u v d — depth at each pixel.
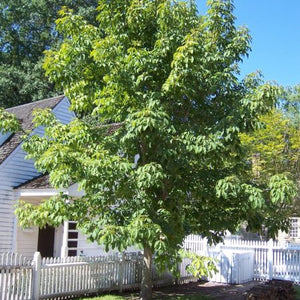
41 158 8.16
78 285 11.05
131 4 9.34
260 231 9.45
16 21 34.81
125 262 12.45
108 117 9.41
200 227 9.62
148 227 7.44
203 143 8.13
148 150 9.23
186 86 8.48
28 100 32.22
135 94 8.73
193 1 9.66
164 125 7.98
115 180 8.41
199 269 9.58
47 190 15.12
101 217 8.66
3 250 16.11
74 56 8.84
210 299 11.58
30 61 33.66
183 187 9.38
